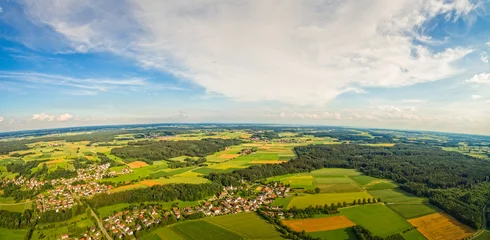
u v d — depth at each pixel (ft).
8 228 396.37
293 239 351.67
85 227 397.60
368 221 397.39
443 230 368.68
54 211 439.63
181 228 394.73
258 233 371.76
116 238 366.63
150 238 368.27
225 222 410.31
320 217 413.80
